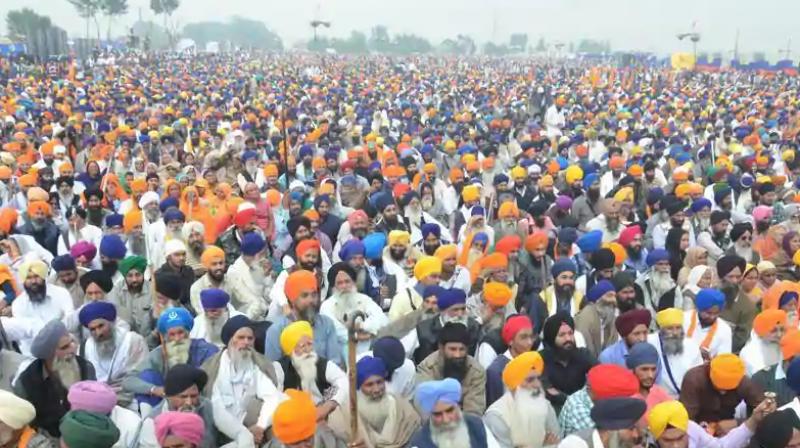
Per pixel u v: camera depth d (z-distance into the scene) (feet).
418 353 23.09
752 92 156.46
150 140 65.51
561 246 30.96
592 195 42.37
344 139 70.13
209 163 52.26
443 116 101.19
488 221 39.47
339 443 18.11
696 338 23.73
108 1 355.56
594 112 108.47
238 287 27.45
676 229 33.19
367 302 24.98
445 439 16.79
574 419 18.63
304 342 20.36
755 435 17.19
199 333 23.00
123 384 20.31
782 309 25.40
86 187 44.52
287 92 132.46
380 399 18.85
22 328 23.62
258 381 19.67
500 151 69.15
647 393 19.66
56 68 165.07
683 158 60.08
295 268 27.40
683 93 145.38
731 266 26.94
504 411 18.67
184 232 31.99
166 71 201.67
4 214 31.99
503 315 24.06
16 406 16.25
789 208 39.45
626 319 21.70
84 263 29.84
